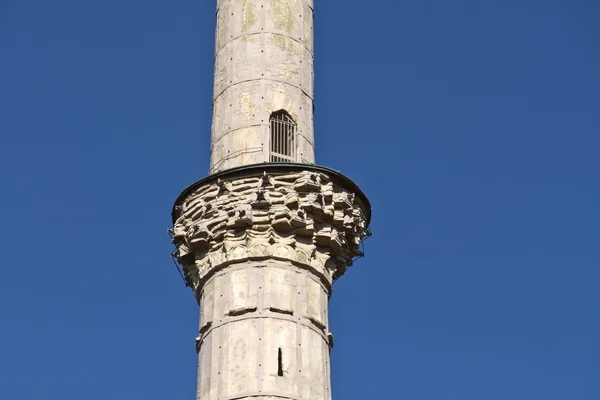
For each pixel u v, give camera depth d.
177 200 58.94
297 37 63.19
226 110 60.78
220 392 52.72
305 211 56.53
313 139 61.12
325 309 56.06
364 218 59.12
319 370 53.81
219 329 54.53
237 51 62.31
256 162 58.50
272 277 55.22
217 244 56.69
